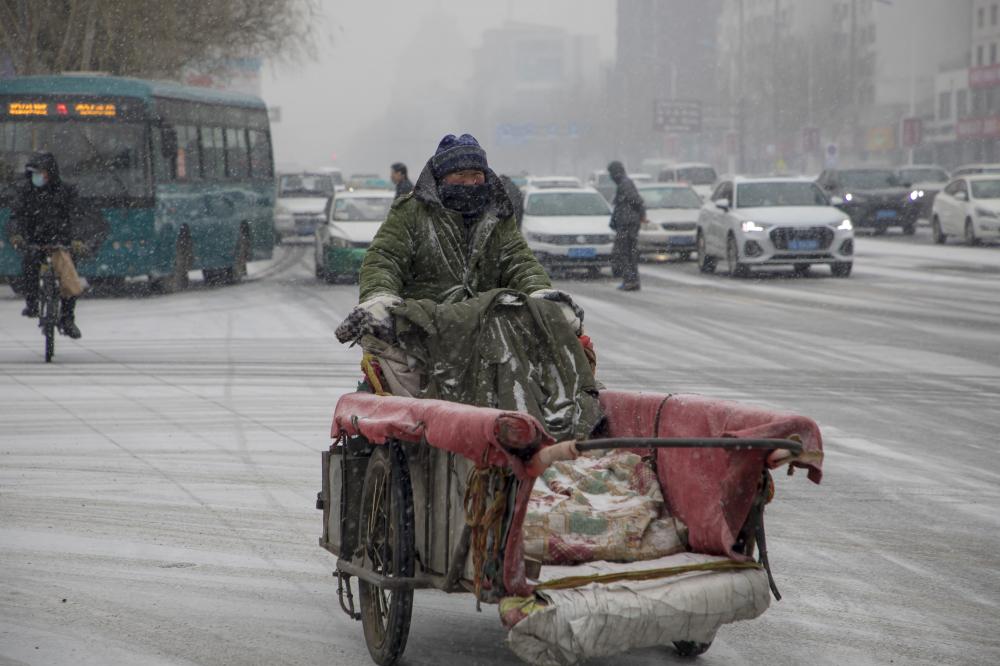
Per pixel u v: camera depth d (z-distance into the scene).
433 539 8.53
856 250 60.97
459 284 9.92
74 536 12.66
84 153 40.69
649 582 7.87
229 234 47.53
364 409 9.16
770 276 47.31
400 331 9.15
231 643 9.66
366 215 47.28
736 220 46.34
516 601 7.53
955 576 11.41
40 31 62.31
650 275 48.56
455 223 9.93
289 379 23.17
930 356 25.83
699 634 7.97
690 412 8.62
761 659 9.34
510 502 7.61
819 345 27.61
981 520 13.38
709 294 40.00
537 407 9.06
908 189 73.88
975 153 155.75
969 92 156.00
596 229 47.69
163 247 41.41
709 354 26.17
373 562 9.21
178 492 14.55
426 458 8.59
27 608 10.42
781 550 12.28
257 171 51.69
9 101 40.72
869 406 20.03
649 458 8.97
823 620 10.21
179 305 38.12
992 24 166.88
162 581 11.23
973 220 61.31
